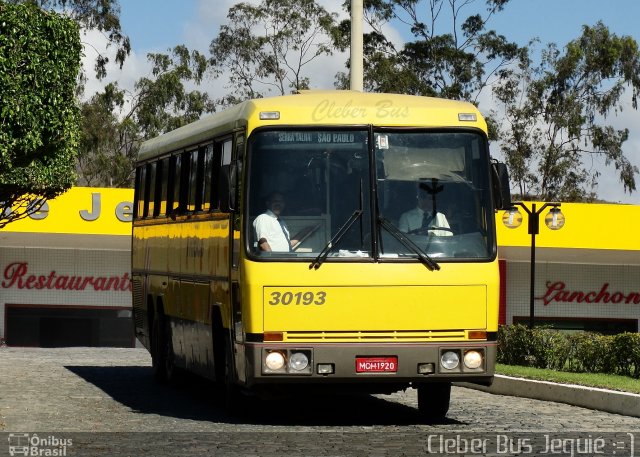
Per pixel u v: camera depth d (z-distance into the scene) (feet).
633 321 173.58
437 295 48.73
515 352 81.61
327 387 50.16
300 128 49.32
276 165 49.06
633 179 223.30
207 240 57.00
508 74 222.28
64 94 78.64
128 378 78.18
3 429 47.85
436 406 54.08
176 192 65.98
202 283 58.23
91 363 94.99
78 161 223.92
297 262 48.11
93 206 145.89
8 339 167.94
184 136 64.85
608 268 173.47
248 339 48.14
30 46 76.18
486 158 50.19
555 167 222.48
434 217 49.29
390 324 48.37
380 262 48.47
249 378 48.06
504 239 149.38
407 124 49.75
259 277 47.98
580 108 223.30
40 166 79.92
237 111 53.01
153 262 72.59
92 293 170.19
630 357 71.41
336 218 48.75
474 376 48.85
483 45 218.18
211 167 57.11
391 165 49.44
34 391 66.44
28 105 76.07
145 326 75.82
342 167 49.21
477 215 49.70
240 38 217.56
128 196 146.72
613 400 57.21
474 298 49.03
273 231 48.44
